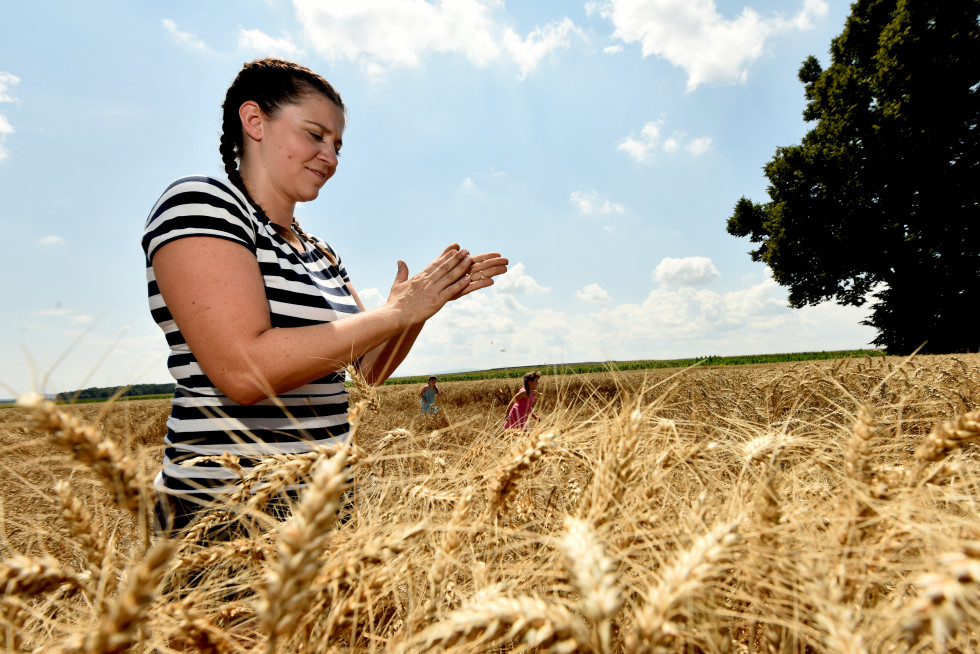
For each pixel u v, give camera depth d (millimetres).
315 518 371
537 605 440
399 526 768
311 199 1526
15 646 559
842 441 955
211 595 714
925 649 473
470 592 727
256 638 673
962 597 313
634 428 747
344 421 1389
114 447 543
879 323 26859
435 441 1014
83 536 615
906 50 23984
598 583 420
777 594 592
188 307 1033
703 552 479
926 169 23719
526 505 969
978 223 23109
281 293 1288
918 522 616
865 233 24469
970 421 643
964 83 23031
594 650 412
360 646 653
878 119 24922
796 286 27469
